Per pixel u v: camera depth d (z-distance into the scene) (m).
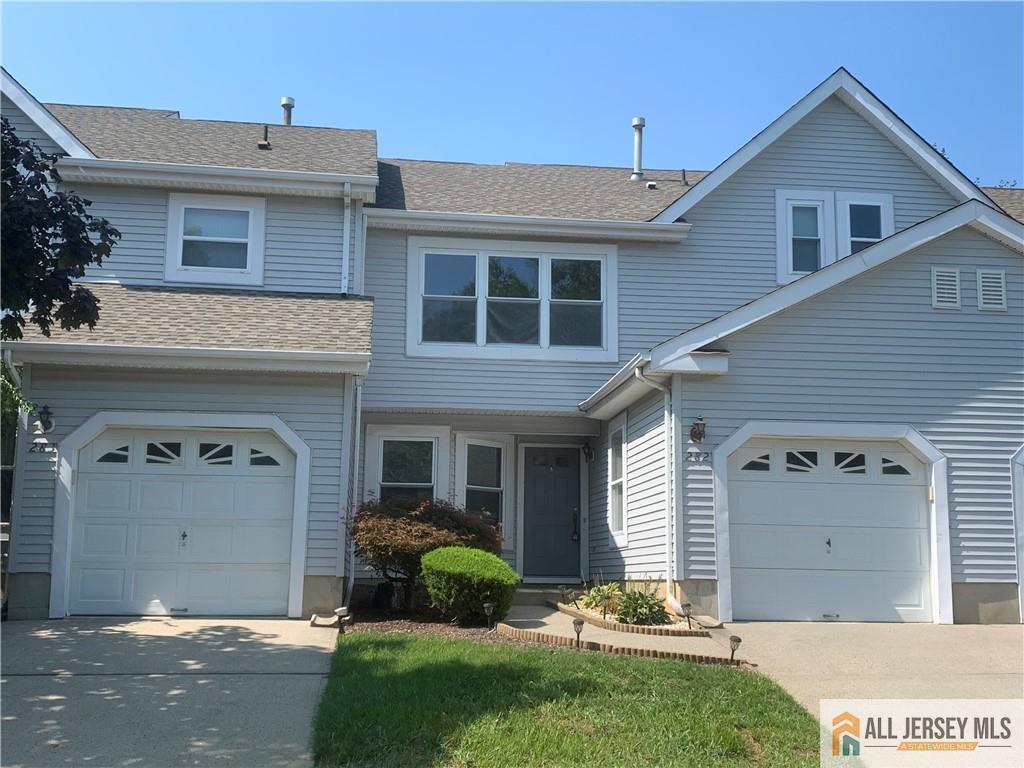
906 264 13.05
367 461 15.08
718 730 7.25
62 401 11.84
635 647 9.87
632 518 13.76
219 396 12.06
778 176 15.96
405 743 6.84
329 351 11.91
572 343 15.43
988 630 11.67
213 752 6.77
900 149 16.11
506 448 16.30
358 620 11.64
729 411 12.41
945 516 12.50
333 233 14.77
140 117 16.72
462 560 11.42
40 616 11.41
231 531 11.93
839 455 12.65
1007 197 18.03
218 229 14.57
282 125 17.19
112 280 14.14
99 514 11.79
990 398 12.84
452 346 15.19
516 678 8.29
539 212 15.69
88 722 7.39
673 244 15.73
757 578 12.19
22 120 14.43
